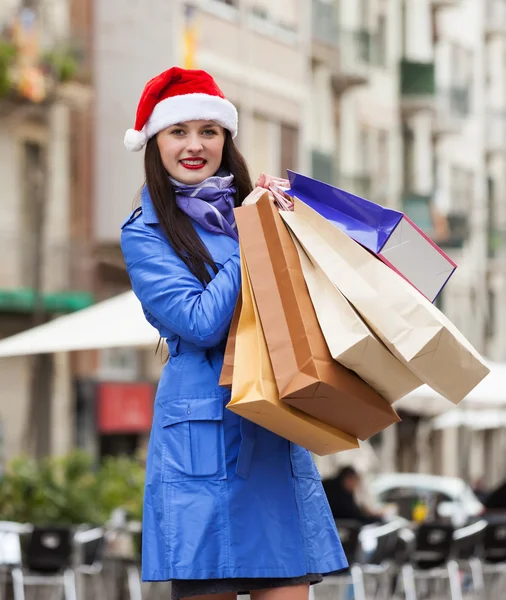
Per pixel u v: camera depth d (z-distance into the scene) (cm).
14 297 3650
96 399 3825
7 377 3638
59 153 3816
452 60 6462
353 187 5375
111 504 2077
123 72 3934
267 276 532
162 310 562
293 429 531
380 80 5703
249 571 544
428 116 6053
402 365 525
